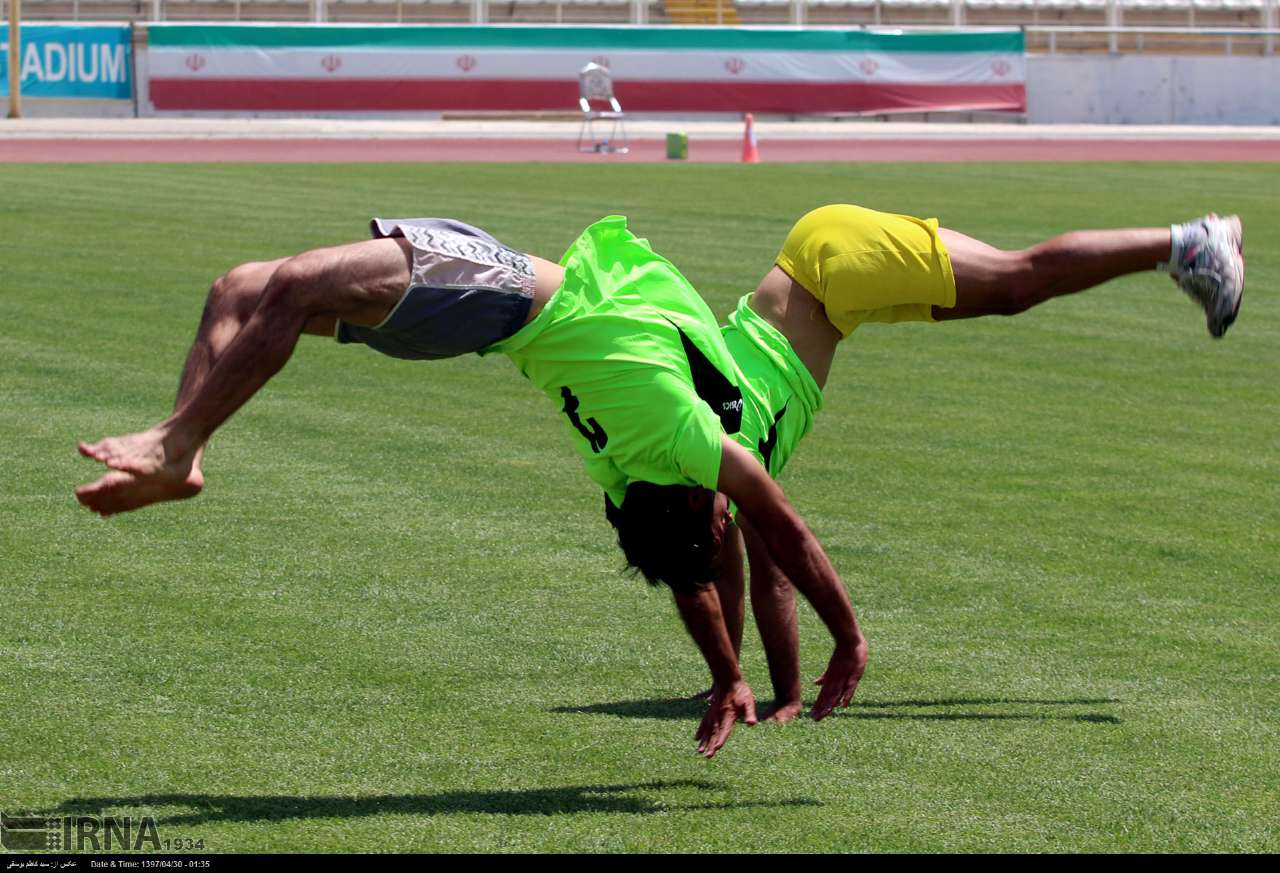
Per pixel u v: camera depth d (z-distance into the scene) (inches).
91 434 931.3
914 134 4025.6
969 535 776.3
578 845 440.5
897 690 576.7
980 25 4918.8
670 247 1806.1
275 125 3777.1
